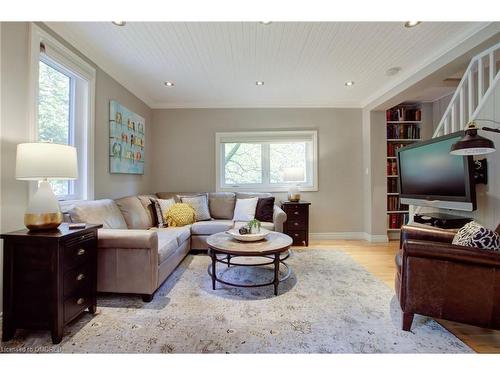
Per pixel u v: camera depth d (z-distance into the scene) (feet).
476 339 5.54
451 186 8.32
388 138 14.73
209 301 7.20
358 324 6.08
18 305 5.31
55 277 5.23
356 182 15.11
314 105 14.97
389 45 8.57
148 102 14.37
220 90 12.94
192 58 9.47
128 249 7.03
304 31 7.75
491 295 5.14
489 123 7.55
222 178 15.38
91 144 9.07
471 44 7.63
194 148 15.10
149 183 14.75
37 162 5.25
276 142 15.11
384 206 14.23
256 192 14.79
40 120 7.35
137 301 7.17
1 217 5.81
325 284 8.40
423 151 9.51
